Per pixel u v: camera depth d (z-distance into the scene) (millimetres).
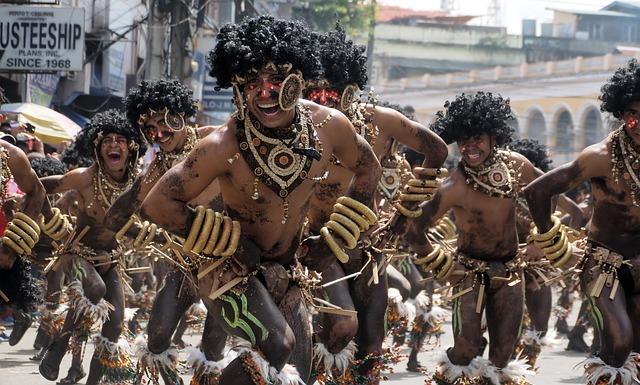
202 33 37469
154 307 9547
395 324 11266
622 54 82750
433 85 96625
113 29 31750
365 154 7484
